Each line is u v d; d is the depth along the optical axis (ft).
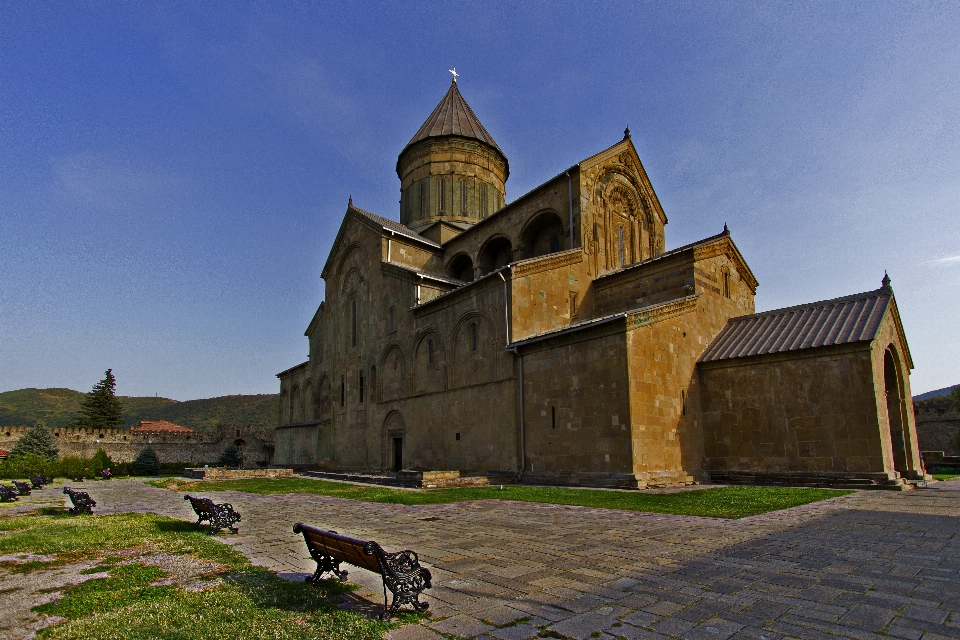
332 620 19.08
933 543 31.14
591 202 98.17
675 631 17.88
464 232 117.50
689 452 75.00
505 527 37.68
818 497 53.93
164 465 148.87
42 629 18.70
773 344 76.38
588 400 70.38
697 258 85.56
